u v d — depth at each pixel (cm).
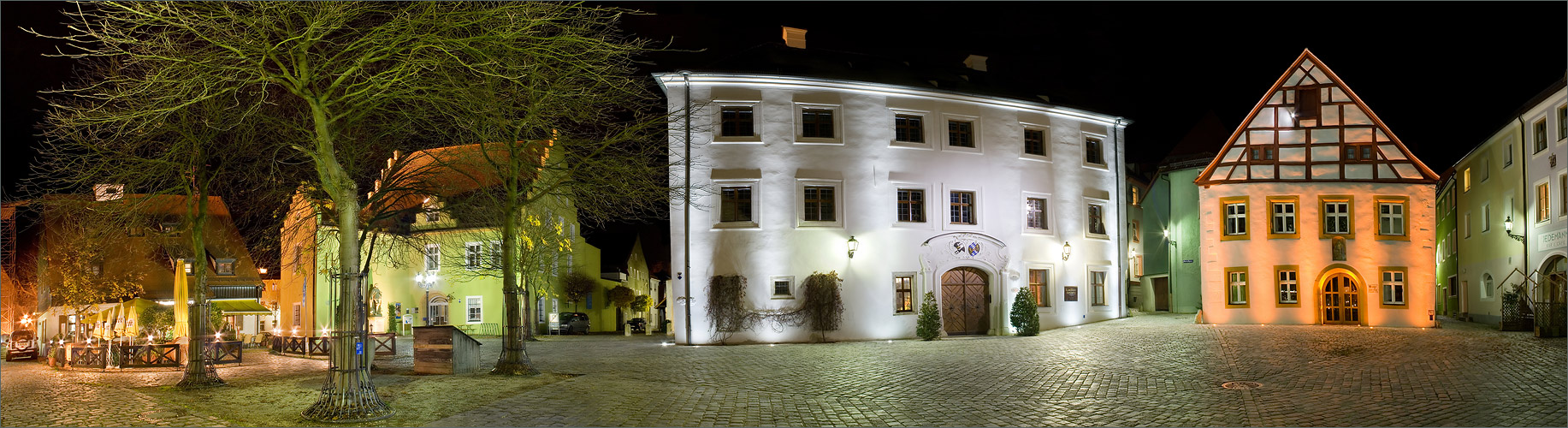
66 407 1352
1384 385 1557
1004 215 3119
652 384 1644
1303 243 3156
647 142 2039
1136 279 4800
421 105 1559
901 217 2991
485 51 1313
